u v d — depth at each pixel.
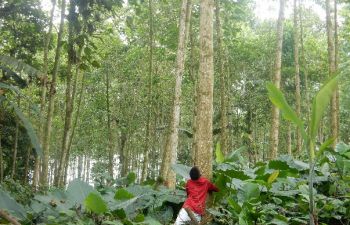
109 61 23.80
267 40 24.33
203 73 7.55
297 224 6.51
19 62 6.00
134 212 7.46
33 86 18.16
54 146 32.88
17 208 3.79
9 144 19.08
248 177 7.26
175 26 18.66
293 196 7.50
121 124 27.67
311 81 27.28
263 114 28.77
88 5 11.75
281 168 7.95
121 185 10.38
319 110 4.70
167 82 25.25
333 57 14.52
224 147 15.15
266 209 6.53
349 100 25.67
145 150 17.28
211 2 7.75
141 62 24.09
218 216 6.90
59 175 15.06
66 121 14.32
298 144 18.98
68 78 13.37
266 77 26.28
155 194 7.83
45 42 13.96
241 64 25.09
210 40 7.64
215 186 6.91
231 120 26.61
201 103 7.47
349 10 20.16
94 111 28.03
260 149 28.59
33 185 12.48
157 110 25.39
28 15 13.37
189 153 26.73
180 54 12.98
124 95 26.89
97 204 6.14
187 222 6.66
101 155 33.97
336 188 7.45
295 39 18.83
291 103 27.78
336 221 6.89
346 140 30.92
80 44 12.19
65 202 6.95
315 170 8.16
